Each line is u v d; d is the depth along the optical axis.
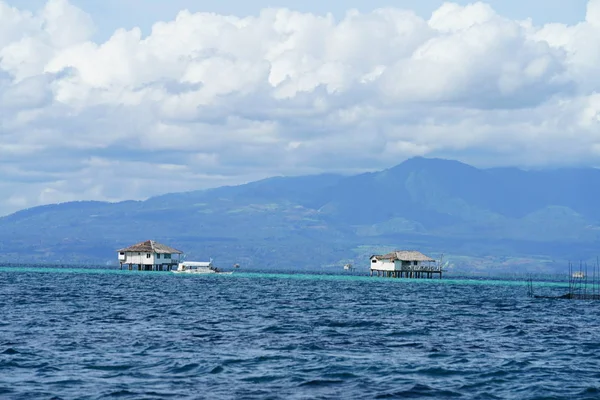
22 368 44.72
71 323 69.06
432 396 39.72
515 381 43.72
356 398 38.78
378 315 85.44
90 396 38.16
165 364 46.72
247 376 43.59
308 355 51.31
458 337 63.94
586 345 60.47
